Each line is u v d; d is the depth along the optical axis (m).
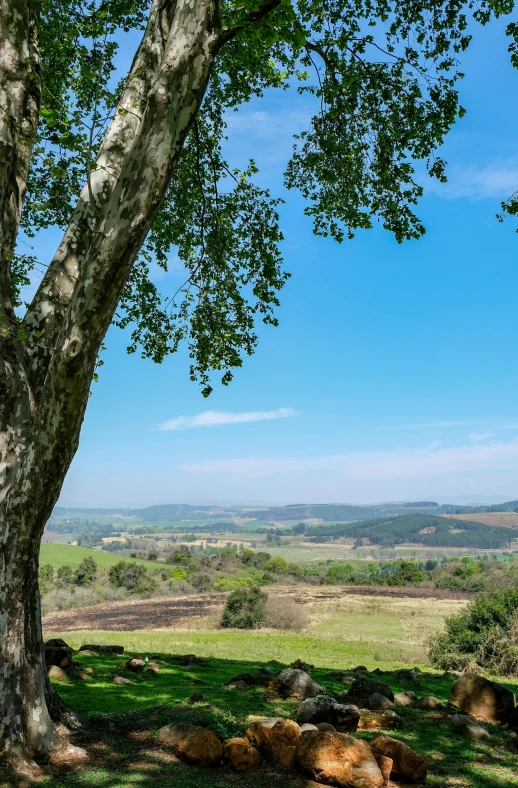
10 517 5.06
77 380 4.58
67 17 8.86
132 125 6.29
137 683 8.75
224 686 9.22
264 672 10.51
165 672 10.18
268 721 6.09
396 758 5.43
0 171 5.39
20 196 5.78
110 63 9.26
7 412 5.45
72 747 5.26
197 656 14.75
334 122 10.57
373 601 42.75
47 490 4.98
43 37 8.71
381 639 24.92
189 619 31.72
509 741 7.09
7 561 5.11
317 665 15.26
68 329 4.53
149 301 13.07
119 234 4.42
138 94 6.24
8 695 5.06
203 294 10.97
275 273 11.38
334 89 9.99
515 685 14.89
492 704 8.59
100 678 8.88
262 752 5.70
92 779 4.70
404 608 37.81
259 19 5.24
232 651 17.14
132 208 4.43
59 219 11.30
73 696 7.41
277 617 28.69
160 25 6.23
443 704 8.74
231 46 9.96
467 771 5.75
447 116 10.07
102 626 28.91
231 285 11.45
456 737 7.02
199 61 4.61
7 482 5.33
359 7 9.62
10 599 5.17
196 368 11.97
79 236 6.18
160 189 4.51
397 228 11.34
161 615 34.00
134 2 9.96
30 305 6.03
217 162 10.59
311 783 5.02
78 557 80.81
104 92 5.18
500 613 18.80
